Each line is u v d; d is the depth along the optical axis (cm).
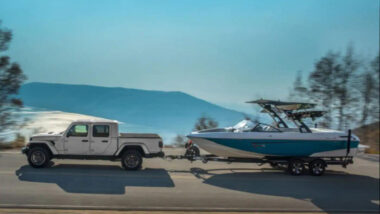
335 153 1343
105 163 1349
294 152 1325
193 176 1215
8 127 1828
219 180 1178
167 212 834
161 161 1466
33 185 987
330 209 929
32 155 1195
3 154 1437
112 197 920
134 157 1234
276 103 1354
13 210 783
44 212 784
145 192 982
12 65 1833
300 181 1227
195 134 1341
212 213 848
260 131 1329
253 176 1273
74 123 1227
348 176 1348
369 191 1127
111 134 1230
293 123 1403
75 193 934
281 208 916
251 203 943
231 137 1305
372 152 2041
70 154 1217
